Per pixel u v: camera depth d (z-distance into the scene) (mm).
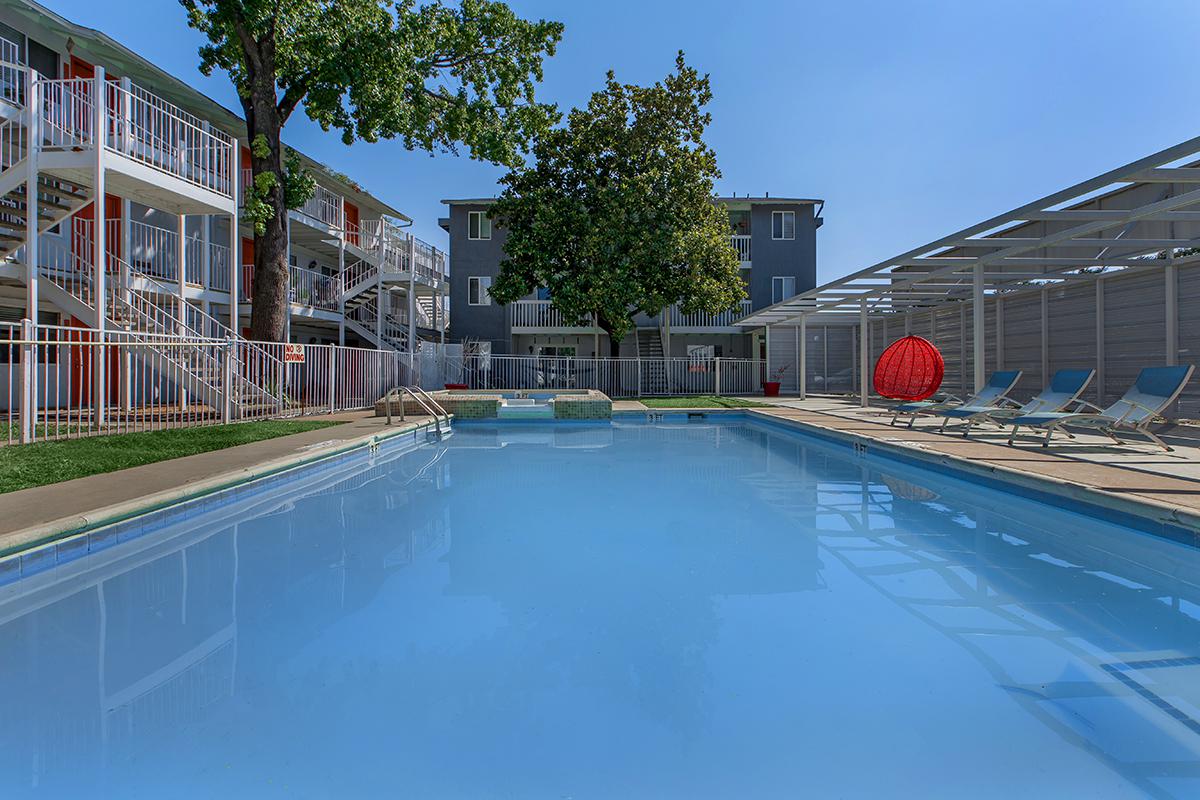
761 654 2543
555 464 7668
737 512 5090
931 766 1806
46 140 10391
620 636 2732
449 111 14484
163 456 6109
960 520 4809
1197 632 2705
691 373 20688
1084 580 3406
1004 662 2443
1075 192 6012
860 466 7461
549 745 1934
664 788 1726
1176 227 8109
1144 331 8547
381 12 12234
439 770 1806
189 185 10430
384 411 11492
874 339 18297
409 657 2535
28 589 3322
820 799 1667
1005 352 11594
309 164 17891
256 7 10812
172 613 2994
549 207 17672
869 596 3186
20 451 5820
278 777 1768
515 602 3139
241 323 16688
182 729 2006
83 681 2328
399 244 21109
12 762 1823
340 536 4391
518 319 24156
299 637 2729
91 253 11906
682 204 18203
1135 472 5043
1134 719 2033
